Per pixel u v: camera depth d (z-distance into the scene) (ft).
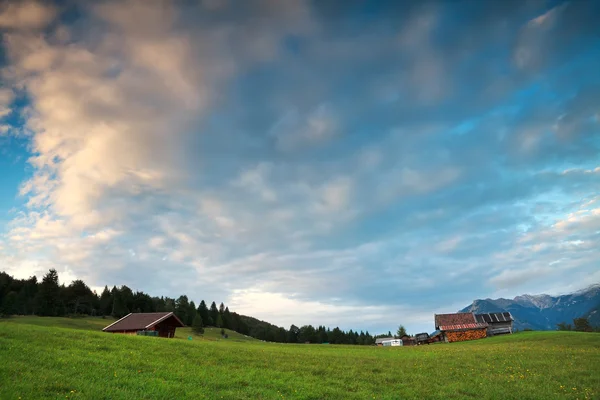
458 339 345.51
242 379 82.28
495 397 75.87
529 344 203.62
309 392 74.95
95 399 57.93
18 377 65.41
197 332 437.58
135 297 606.96
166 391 66.39
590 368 112.06
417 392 79.71
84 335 129.70
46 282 497.46
